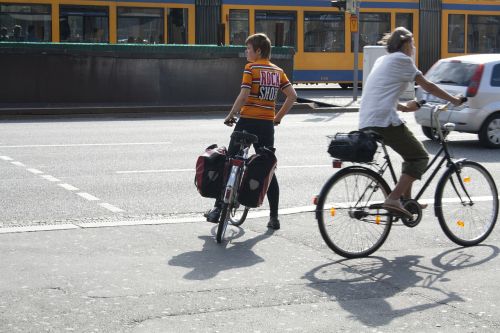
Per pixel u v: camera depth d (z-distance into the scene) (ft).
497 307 22.74
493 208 30.53
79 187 41.55
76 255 27.96
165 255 28.12
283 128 71.77
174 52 90.02
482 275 26.08
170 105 89.86
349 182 27.89
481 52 130.21
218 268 26.50
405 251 29.17
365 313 22.08
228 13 116.37
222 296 23.44
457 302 23.17
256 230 32.37
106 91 88.33
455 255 28.66
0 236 30.68
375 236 28.45
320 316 21.77
